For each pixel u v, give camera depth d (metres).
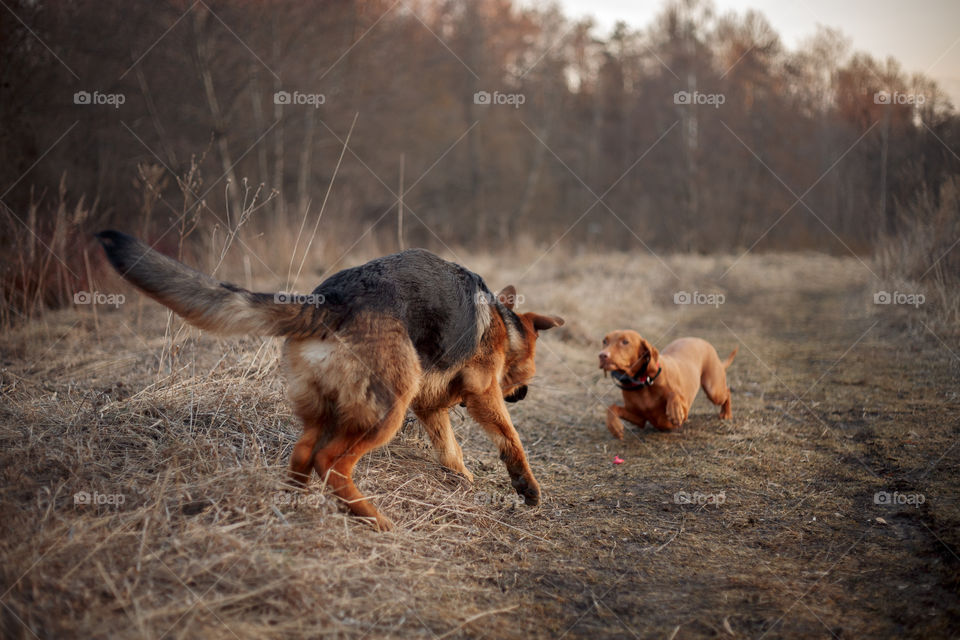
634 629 2.75
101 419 3.97
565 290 11.77
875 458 4.61
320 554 2.95
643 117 28.12
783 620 2.81
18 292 7.52
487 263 16.53
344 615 2.59
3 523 2.75
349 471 3.43
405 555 3.18
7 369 5.23
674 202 27.09
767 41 24.83
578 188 29.41
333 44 18.52
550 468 4.78
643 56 28.64
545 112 28.89
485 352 4.10
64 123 12.48
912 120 11.26
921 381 6.21
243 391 4.55
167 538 2.82
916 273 9.30
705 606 2.94
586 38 28.36
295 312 3.34
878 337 8.28
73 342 6.63
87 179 12.27
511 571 3.24
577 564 3.33
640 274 15.14
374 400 3.38
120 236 3.07
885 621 2.78
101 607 2.35
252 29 16.45
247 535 2.97
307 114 17.84
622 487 4.39
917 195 9.81
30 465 3.34
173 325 5.61
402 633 2.54
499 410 4.06
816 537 3.59
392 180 23.14
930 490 4.00
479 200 27.20
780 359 7.91
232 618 2.42
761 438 5.23
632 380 5.30
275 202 16.30
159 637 2.24
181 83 15.71
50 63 12.08
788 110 25.56
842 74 21.89
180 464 3.54
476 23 25.95
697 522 3.82
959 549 3.28
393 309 3.54
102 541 2.71
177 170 14.20
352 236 16.02
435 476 4.23
